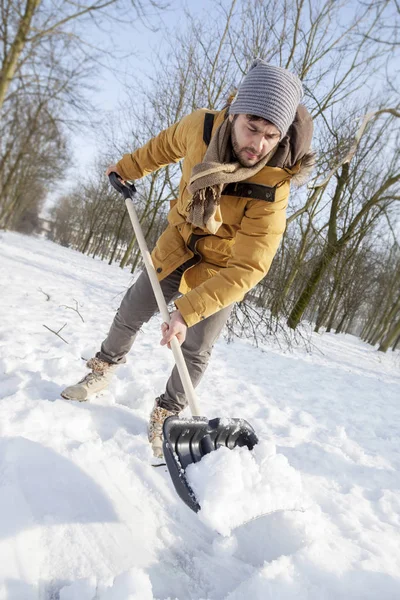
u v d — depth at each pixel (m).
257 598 1.35
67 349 3.66
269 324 8.02
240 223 1.92
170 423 1.62
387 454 3.49
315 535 1.72
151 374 3.71
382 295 28.03
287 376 5.96
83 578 1.29
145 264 2.13
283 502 1.63
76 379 2.76
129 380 3.38
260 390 4.62
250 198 1.82
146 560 1.49
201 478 1.53
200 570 1.51
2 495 1.49
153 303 2.27
